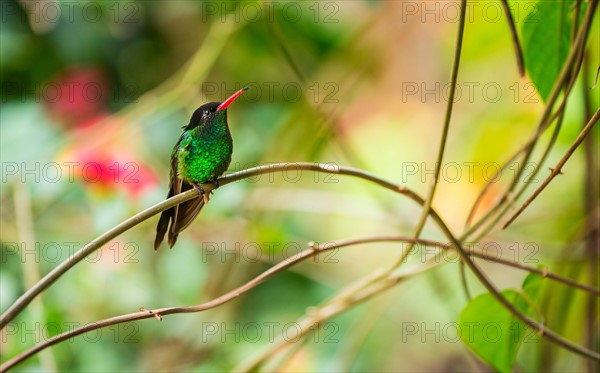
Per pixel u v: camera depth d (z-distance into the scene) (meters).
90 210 8.73
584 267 7.68
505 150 10.13
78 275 8.30
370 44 10.54
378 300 8.96
